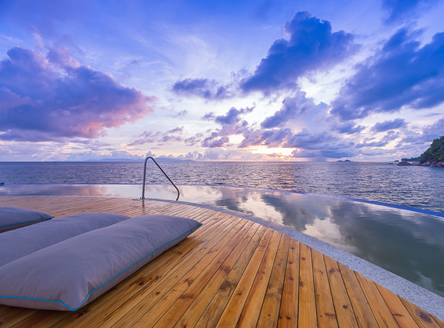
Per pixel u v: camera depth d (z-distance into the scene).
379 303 1.02
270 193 5.65
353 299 1.04
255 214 3.49
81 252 1.02
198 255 1.54
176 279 1.20
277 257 1.52
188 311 0.93
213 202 4.49
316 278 1.24
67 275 0.87
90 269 0.93
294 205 4.16
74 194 5.41
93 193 5.61
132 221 1.57
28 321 0.85
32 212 1.98
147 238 1.36
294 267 1.37
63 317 0.88
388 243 2.29
